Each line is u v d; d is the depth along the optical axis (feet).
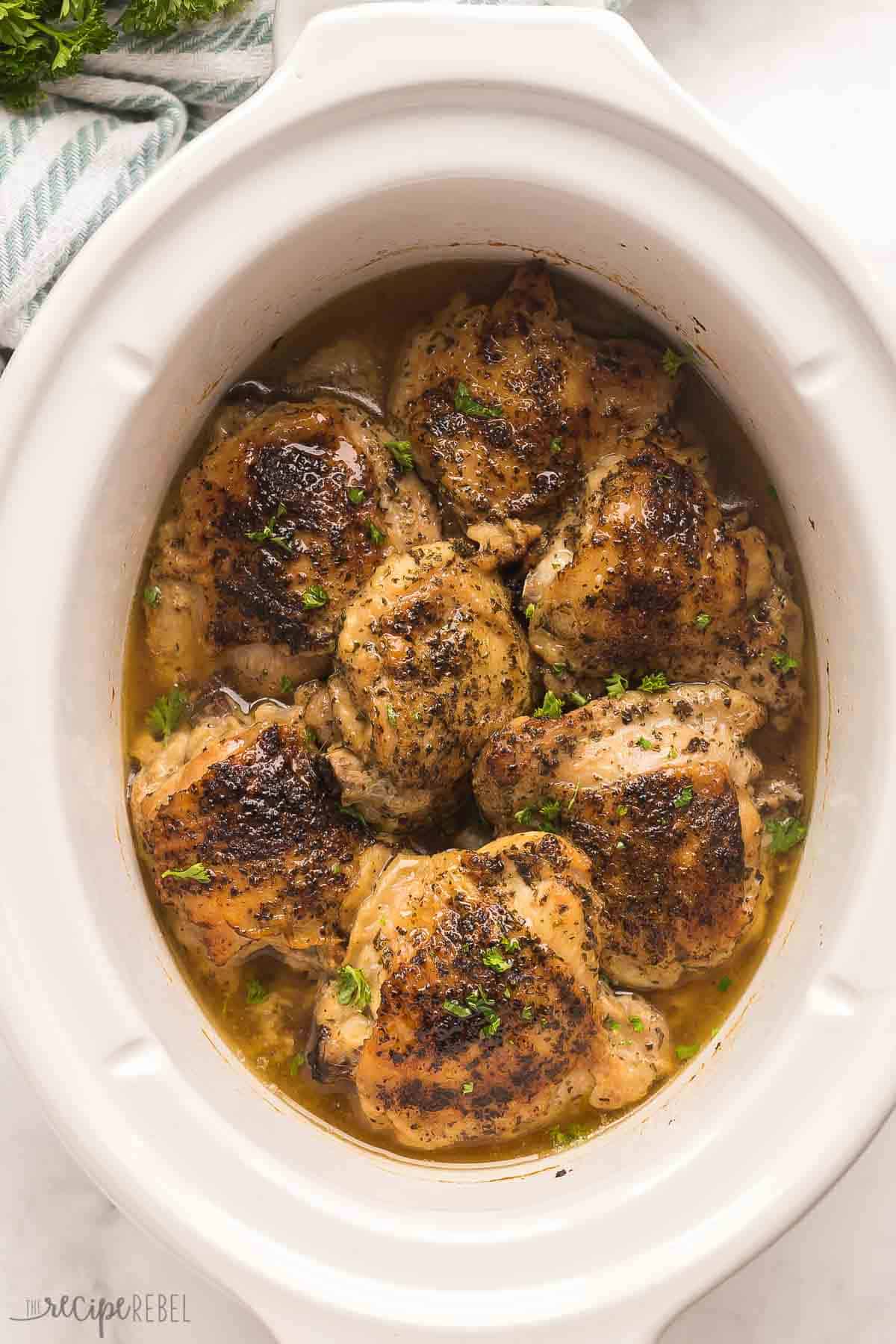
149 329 1.75
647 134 1.73
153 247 1.74
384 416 1.99
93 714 1.86
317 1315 1.75
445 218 1.86
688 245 1.76
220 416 1.95
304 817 1.89
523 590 1.95
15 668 1.76
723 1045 1.91
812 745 1.97
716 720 1.92
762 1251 1.77
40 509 1.76
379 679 1.86
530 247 1.91
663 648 1.92
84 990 1.77
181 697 1.96
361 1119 1.92
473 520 1.95
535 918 1.83
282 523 1.91
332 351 1.98
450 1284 1.77
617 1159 1.85
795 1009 1.81
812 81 2.20
